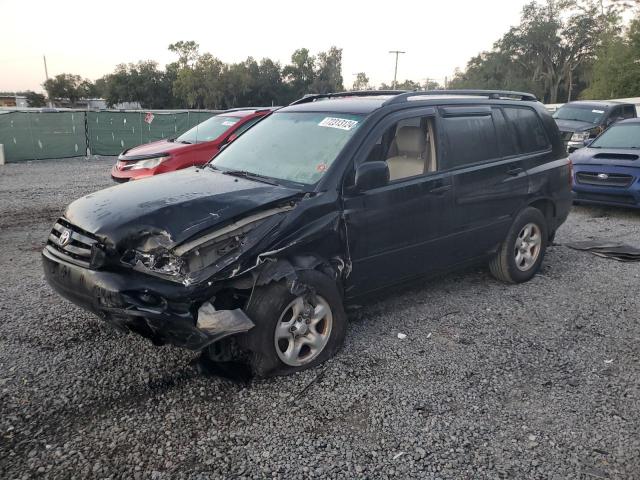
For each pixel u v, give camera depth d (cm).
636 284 548
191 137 972
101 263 320
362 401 332
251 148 460
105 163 1747
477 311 475
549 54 6750
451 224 457
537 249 551
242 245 329
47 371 357
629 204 830
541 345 411
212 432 298
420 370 371
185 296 308
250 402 328
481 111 496
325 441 294
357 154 396
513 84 6656
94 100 8456
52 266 349
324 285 363
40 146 1841
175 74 7075
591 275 575
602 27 6044
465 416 319
